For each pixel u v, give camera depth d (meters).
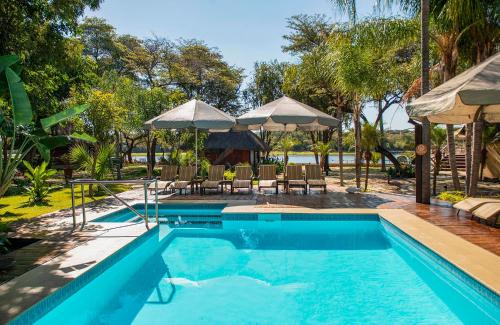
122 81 21.36
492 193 12.97
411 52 18.72
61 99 19.53
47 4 10.53
